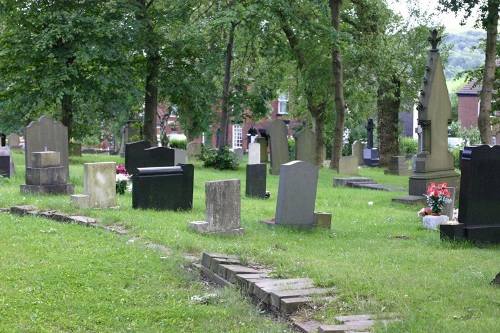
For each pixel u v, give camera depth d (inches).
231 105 1700.3
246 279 352.2
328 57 1551.4
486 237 546.9
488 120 1128.8
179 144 2297.0
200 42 1437.0
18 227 505.7
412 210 820.6
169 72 1508.4
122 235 489.7
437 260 452.8
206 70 1488.7
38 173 732.0
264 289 331.6
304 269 373.1
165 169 640.4
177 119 2202.3
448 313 297.1
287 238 533.3
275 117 2972.4
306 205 595.5
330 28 1343.5
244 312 326.3
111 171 628.1
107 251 432.1
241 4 1363.2
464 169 544.4
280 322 308.0
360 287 330.3
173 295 356.2
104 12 1409.9
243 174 1315.2
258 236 531.2
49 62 1320.1
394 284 343.6
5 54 1355.8
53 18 1316.4
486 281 369.1
